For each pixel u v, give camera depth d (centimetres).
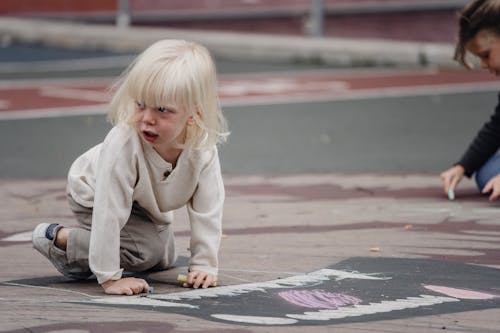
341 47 3612
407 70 3416
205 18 4212
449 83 2964
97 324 745
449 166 1656
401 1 3997
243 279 899
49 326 739
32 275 931
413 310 791
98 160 848
